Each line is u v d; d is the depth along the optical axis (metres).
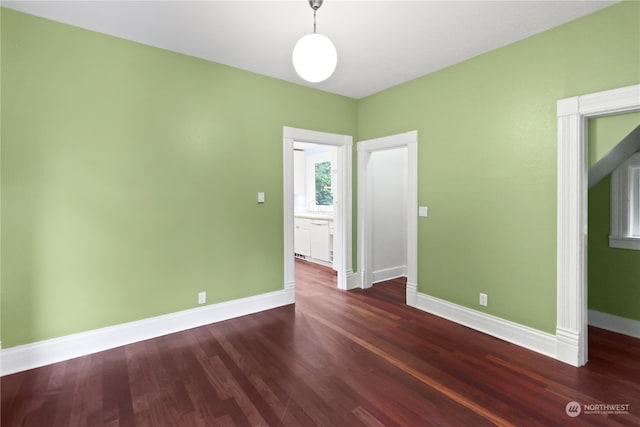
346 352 2.59
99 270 2.61
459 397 2.01
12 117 2.26
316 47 1.77
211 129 3.12
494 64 2.82
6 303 2.27
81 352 2.53
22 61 2.28
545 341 2.54
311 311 3.51
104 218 2.62
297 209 7.16
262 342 2.77
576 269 2.35
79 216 2.52
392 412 1.87
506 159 2.76
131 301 2.76
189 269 3.05
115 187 2.66
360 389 2.10
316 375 2.26
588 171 2.42
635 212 2.91
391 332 2.97
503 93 2.76
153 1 2.14
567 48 2.38
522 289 2.69
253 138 3.40
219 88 3.16
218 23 2.42
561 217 2.42
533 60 2.57
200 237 3.10
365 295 4.07
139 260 2.79
